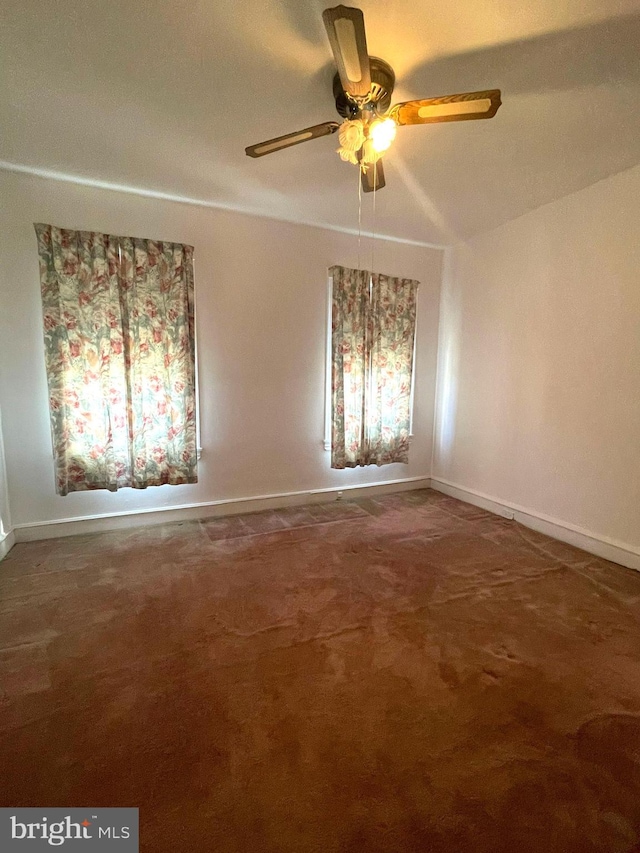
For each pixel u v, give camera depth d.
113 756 1.39
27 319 2.87
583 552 2.97
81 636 2.01
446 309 4.25
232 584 2.49
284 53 1.69
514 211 3.31
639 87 1.88
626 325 2.70
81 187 2.90
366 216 3.43
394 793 1.28
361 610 2.24
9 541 2.89
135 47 1.67
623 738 1.48
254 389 3.62
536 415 3.34
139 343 3.10
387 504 3.97
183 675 1.76
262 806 1.24
